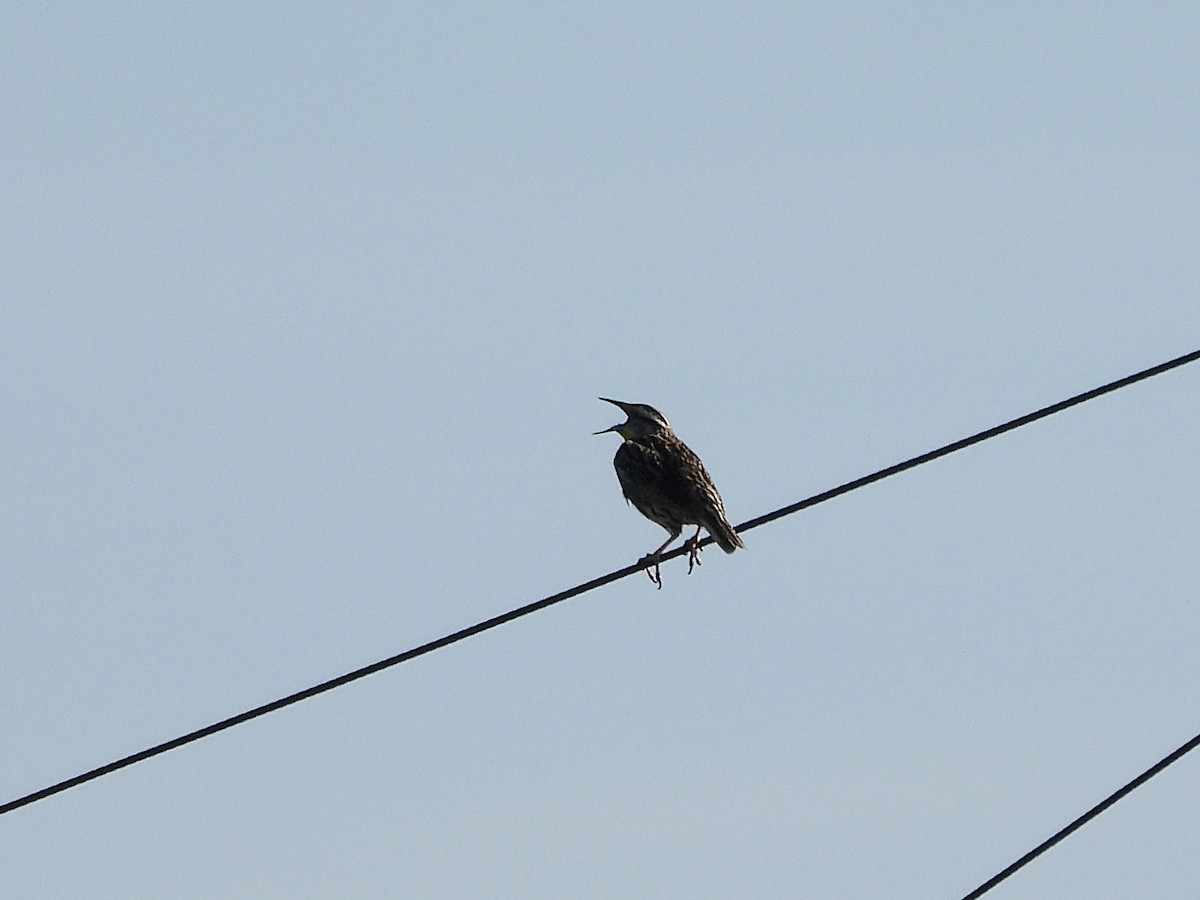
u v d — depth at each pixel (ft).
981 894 46.73
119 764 46.21
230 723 46.24
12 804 46.52
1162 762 45.11
